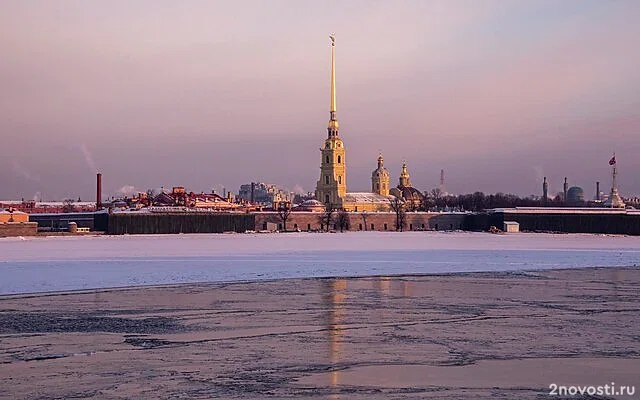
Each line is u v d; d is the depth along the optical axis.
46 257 97.62
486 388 27.91
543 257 103.31
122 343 37.03
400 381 29.02
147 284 65.38
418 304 51.84
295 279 70.44
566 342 37.00
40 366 31.86
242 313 47.41
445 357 33.41
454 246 134.75
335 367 31.45
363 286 64.06
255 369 31.14
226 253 108.69
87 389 28.02
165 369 31.19
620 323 43.19
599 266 87.88
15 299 54.81
